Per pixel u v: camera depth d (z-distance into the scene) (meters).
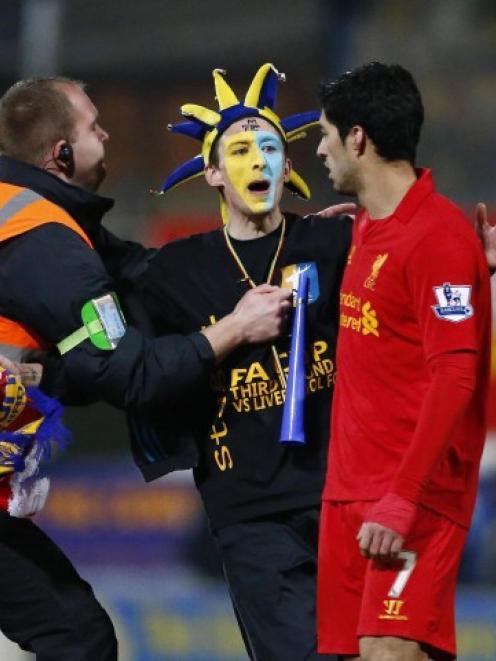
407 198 9.46
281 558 10.62
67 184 10.80
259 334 10.47
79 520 26.97
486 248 10.25
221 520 10.80
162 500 26.61
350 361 9.69
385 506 9.05
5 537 10.70
